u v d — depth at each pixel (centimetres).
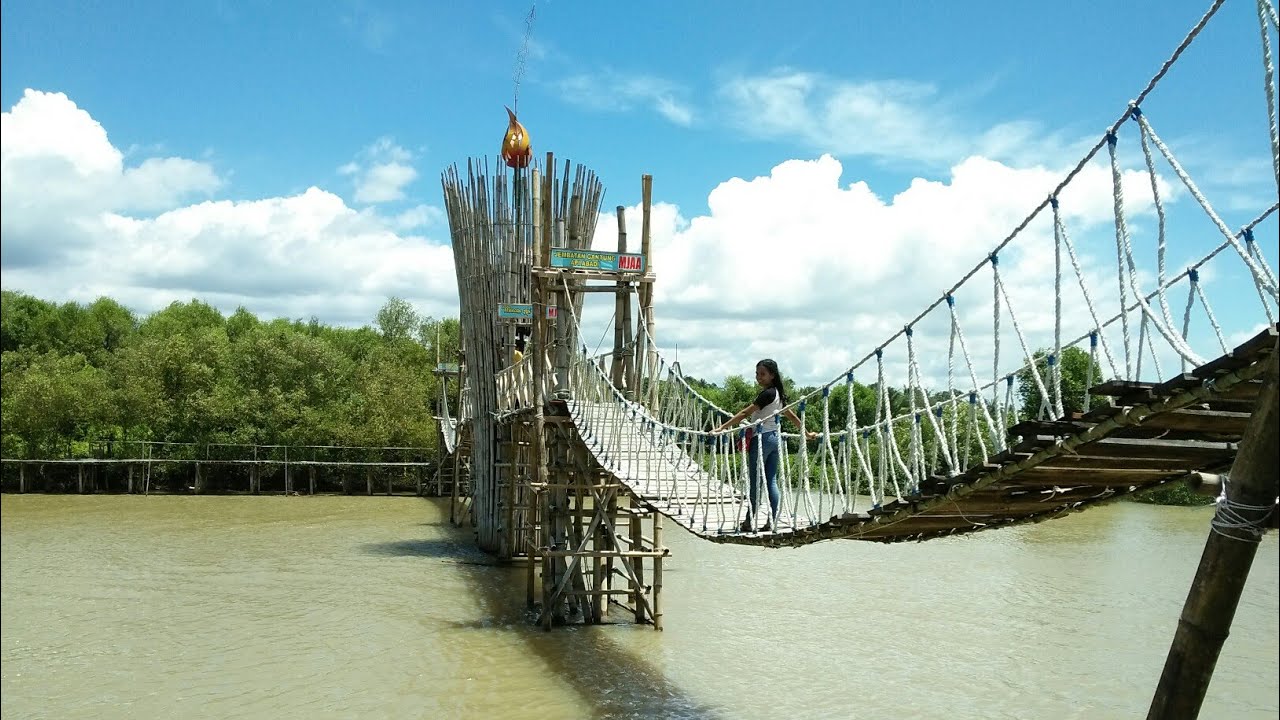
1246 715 1201
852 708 1223
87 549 2641
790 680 1345
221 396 4684
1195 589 529
